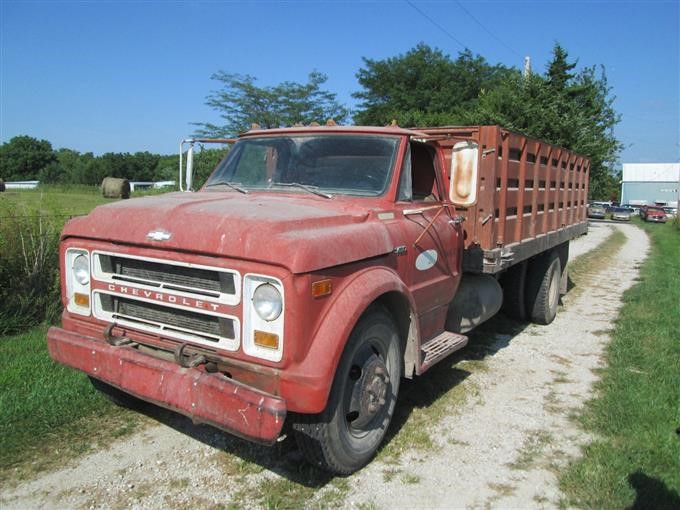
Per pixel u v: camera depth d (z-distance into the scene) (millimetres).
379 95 49062
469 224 5621
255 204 3719
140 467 3803
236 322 3166
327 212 3727
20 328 6398
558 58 26531
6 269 6609
